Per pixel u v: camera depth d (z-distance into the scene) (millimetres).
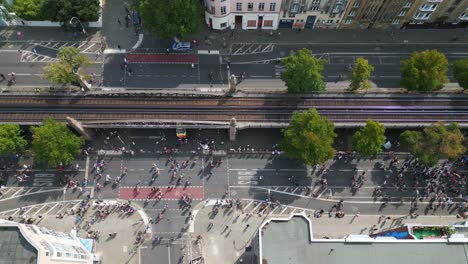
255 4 117312
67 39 123812
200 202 105438
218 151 110688
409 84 110812
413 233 91062
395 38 127938
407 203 106750
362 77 106625
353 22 125688
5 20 122875
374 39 127438
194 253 100125
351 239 84812
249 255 99812
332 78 121625
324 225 103875
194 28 114812
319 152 98875
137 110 107562
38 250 71250
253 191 107250
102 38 124188
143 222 102750
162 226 102500
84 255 91125
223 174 108688
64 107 107125
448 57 126000
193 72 120938
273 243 84438
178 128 107688
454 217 105250
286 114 108188
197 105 108562
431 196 107375
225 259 99688
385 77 122938
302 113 101375
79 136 108312
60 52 109750
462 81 109875
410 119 108625
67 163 102125
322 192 107500
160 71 120625
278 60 123188
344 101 109875
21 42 122812
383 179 109062
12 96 107688
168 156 110062
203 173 108562
